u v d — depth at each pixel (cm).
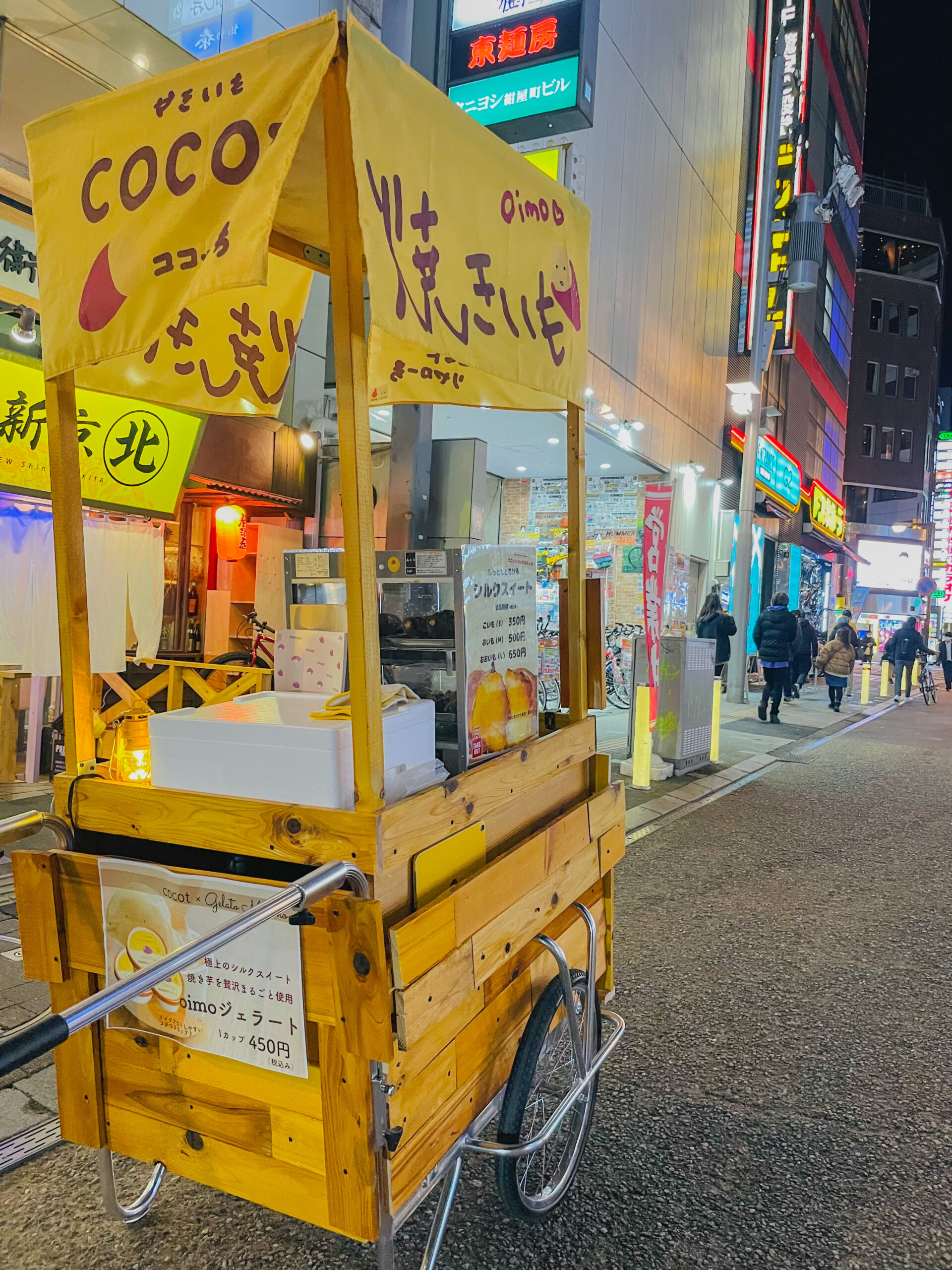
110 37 532
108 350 172
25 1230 221
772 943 442
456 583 220
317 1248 217
